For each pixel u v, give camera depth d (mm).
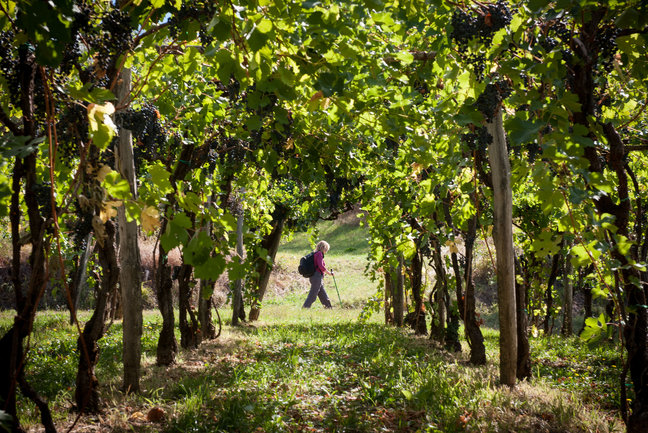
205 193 7164
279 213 12070
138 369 5066
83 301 16516
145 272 19016
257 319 12578
